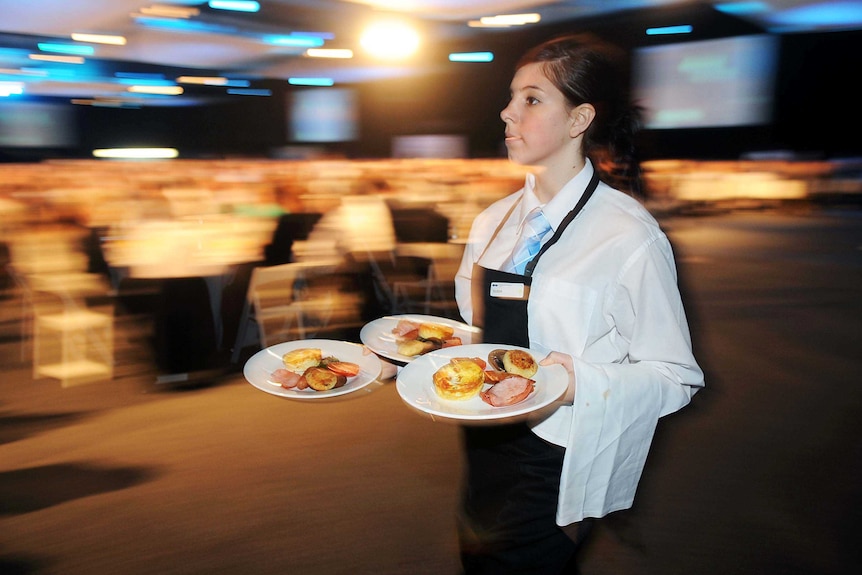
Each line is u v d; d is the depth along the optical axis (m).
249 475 2.97
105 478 2.95
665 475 2.94
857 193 14.38
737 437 3.29
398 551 2.46
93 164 11.66
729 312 5.62
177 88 19.08
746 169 14.66
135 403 3.75
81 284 4.56
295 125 19.89
